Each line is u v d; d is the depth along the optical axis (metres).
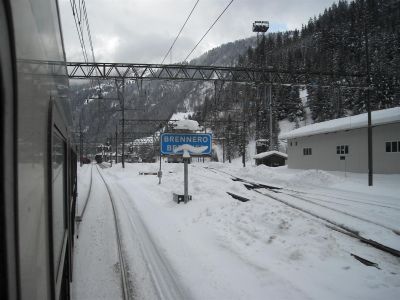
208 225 10.91
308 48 106.56
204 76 26.28
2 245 1.20
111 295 6.43
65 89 4.91
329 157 33.25
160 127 39.38
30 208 1.62
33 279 1.63
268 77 27.59
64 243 4.33
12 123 1.32
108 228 12.04
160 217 13.11
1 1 1.23
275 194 18.53
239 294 6.02
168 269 7.46
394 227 10.63
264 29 38.66
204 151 15.46
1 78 1.22
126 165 57.38
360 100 77.62
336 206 14.52
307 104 105.00
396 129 25.77
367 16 24.41
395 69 72.56
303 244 8.16
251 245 8.58
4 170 1.22
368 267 7.07
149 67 24.70
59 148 3.92
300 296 5.80
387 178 24.12
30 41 1.75
